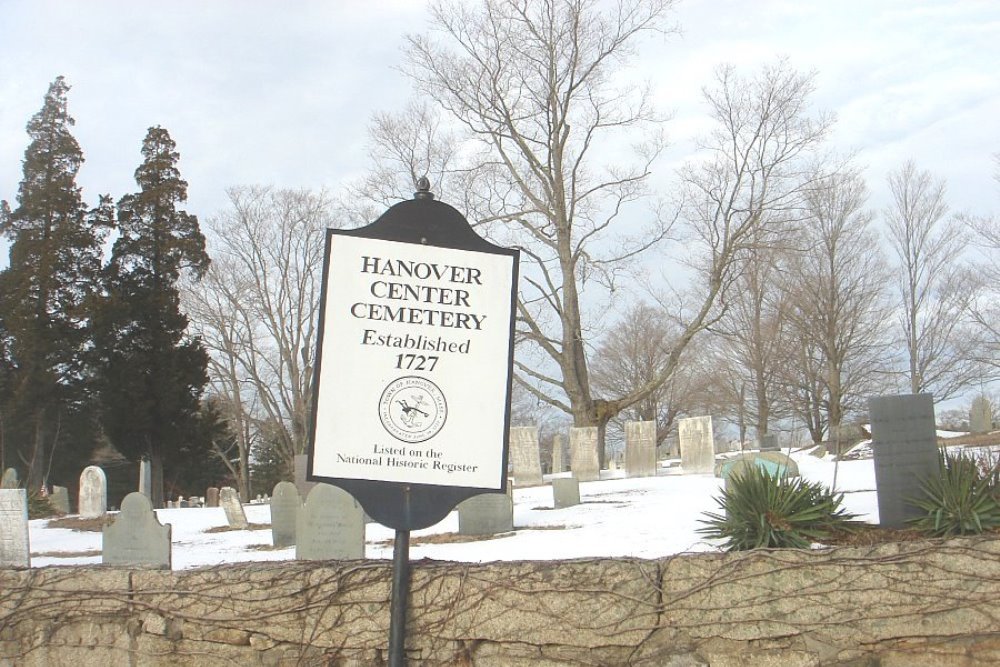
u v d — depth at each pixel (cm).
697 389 5334
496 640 525
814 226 3794
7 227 4078
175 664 570
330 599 547
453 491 479
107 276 3934
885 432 639
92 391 4025
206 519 2066
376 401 480
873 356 3988
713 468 2364
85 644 591
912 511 625
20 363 4000
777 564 515
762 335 4309
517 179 3362
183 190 4038
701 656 510
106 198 4119
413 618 533
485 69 3303
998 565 504
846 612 507
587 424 3319
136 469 4859
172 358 3862
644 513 1310
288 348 4706
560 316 3391
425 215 497
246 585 564
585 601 521
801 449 3534
